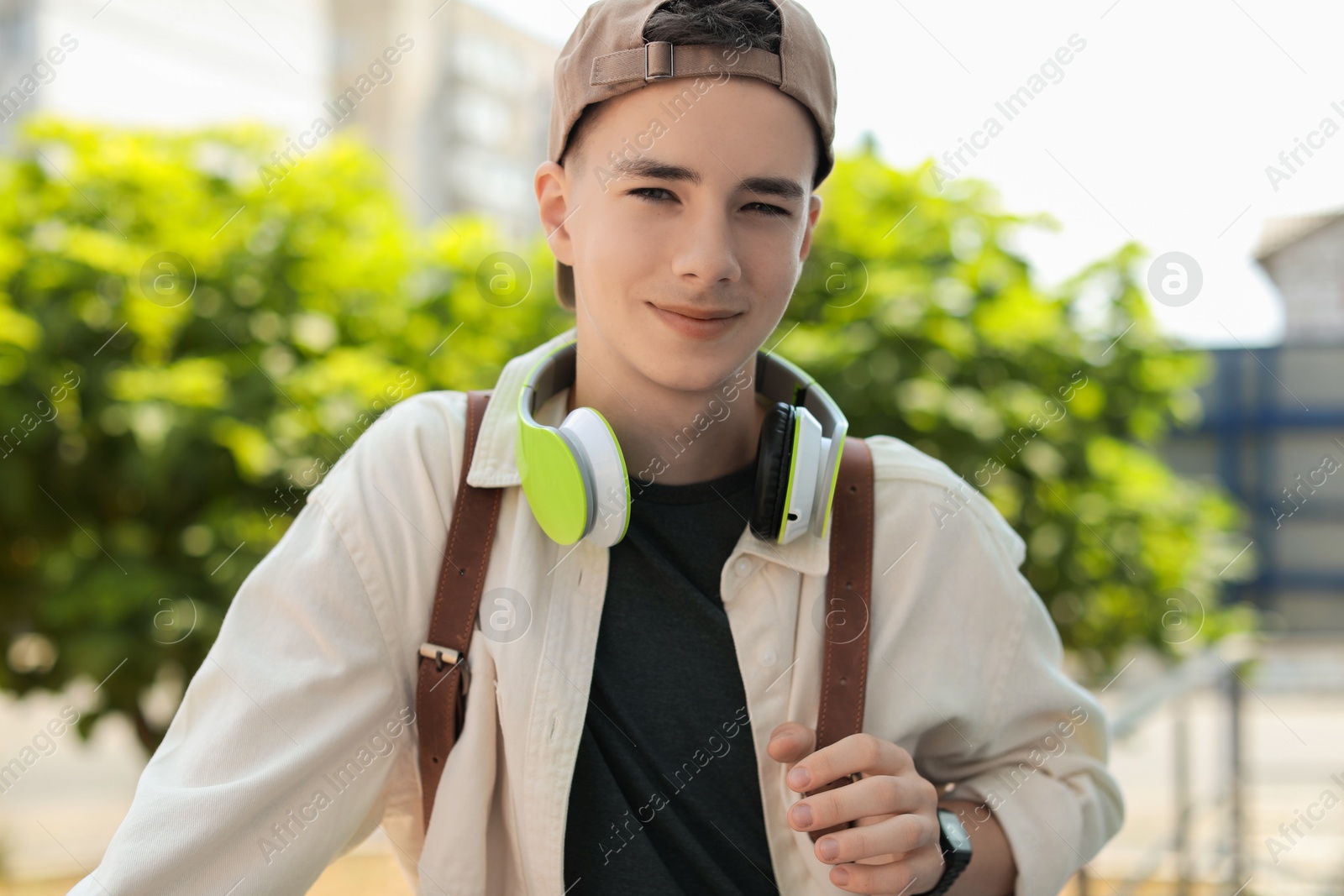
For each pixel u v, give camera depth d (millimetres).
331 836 963
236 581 3027
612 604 1032
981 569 1097
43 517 3119
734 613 1028
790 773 945
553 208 1086
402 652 1010
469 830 965
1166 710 3311
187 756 928
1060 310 3600
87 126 3576
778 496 984
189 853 868
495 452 1030
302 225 3613
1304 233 9539
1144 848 3789
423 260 3748
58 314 3078
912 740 1059
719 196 919
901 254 3459
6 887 3467
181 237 3398
